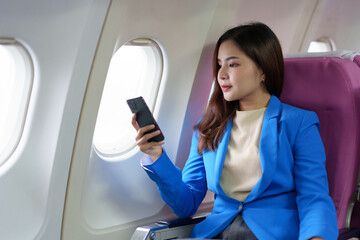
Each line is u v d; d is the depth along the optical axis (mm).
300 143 1746
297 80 1906
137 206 2211
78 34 1696
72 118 1804
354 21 3584
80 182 1915
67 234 1928
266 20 2607
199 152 1939
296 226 1682
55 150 1806
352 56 1898
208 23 2137
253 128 1826
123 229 2119
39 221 1835
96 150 2043
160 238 1739
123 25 1805
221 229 1784
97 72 1796
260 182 1720
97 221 2029
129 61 2145
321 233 1514
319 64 1853
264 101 1872
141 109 1736
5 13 1472
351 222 1889
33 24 1564
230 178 1830
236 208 1793
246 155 1787
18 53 1645
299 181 1717
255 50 1771
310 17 2986
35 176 1831
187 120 2303
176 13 1970
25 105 1759
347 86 1771
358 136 1766
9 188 1769
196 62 2201
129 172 2174
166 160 1817
